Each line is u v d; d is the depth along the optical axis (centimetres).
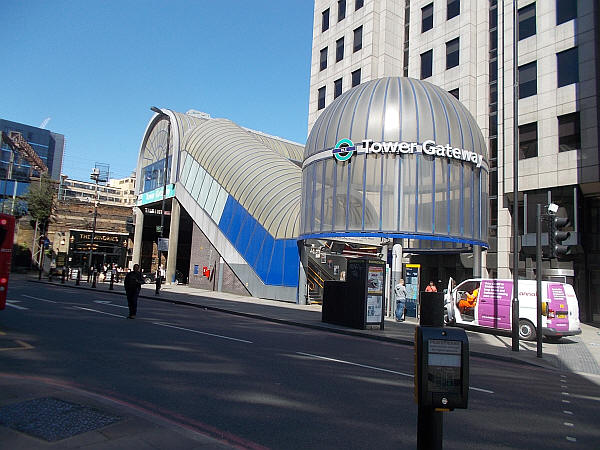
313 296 2648
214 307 2070
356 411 586
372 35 3662
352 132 2098
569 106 2466
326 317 1666
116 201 12581
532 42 2689
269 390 667
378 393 688
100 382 659
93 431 436
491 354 1193
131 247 5781
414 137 2034
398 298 1925
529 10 2738
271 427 508
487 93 3019
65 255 5478
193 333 1213
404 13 3812
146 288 3353
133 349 923
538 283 1200
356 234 2031
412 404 634
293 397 637
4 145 7519
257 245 2947
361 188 2048
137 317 1520
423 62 3447
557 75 2545
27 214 5619
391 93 2116
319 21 4338
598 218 2459
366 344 1271
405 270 2145
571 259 2395
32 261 5394
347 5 3981
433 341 340
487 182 2244
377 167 2041
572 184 2412
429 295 363
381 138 2041
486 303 1639
